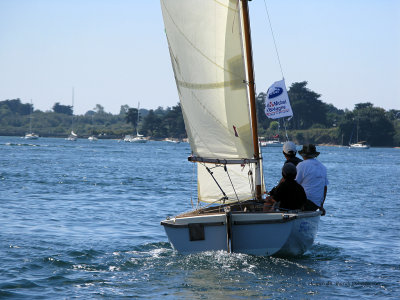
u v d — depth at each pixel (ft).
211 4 89.04
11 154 541.34
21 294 69.15
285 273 79.05
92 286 72.74
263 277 76.64
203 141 92.12
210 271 79.05
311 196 89.76
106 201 175.52
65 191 203.41
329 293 70.69
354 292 71.51
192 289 71.10
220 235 83.56
